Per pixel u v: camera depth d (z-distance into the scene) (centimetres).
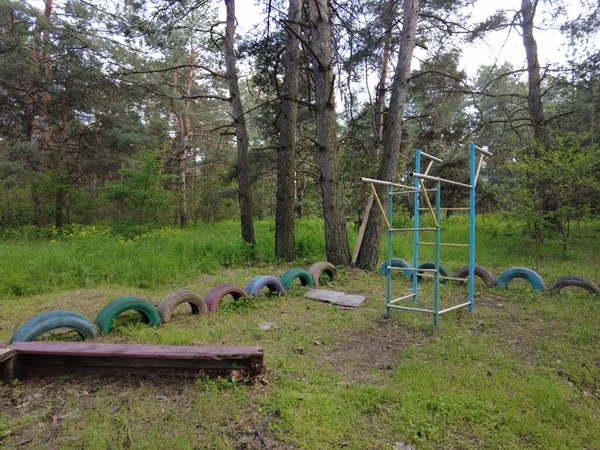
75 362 300
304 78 1281
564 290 616
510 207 979
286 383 292
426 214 1609
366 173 1298
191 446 216
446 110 1572
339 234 861
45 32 1484
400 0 1089
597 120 1241
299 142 1439
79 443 217
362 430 236
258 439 224
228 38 1043
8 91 1564
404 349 377
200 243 966
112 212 2220
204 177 2508
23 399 265
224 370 296
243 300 537
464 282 678
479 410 255
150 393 272
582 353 358
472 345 379
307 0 875
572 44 1155
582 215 887
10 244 1027
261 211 2559
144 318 450
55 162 1608
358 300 569
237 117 1045
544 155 866
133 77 1573
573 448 219
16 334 339
